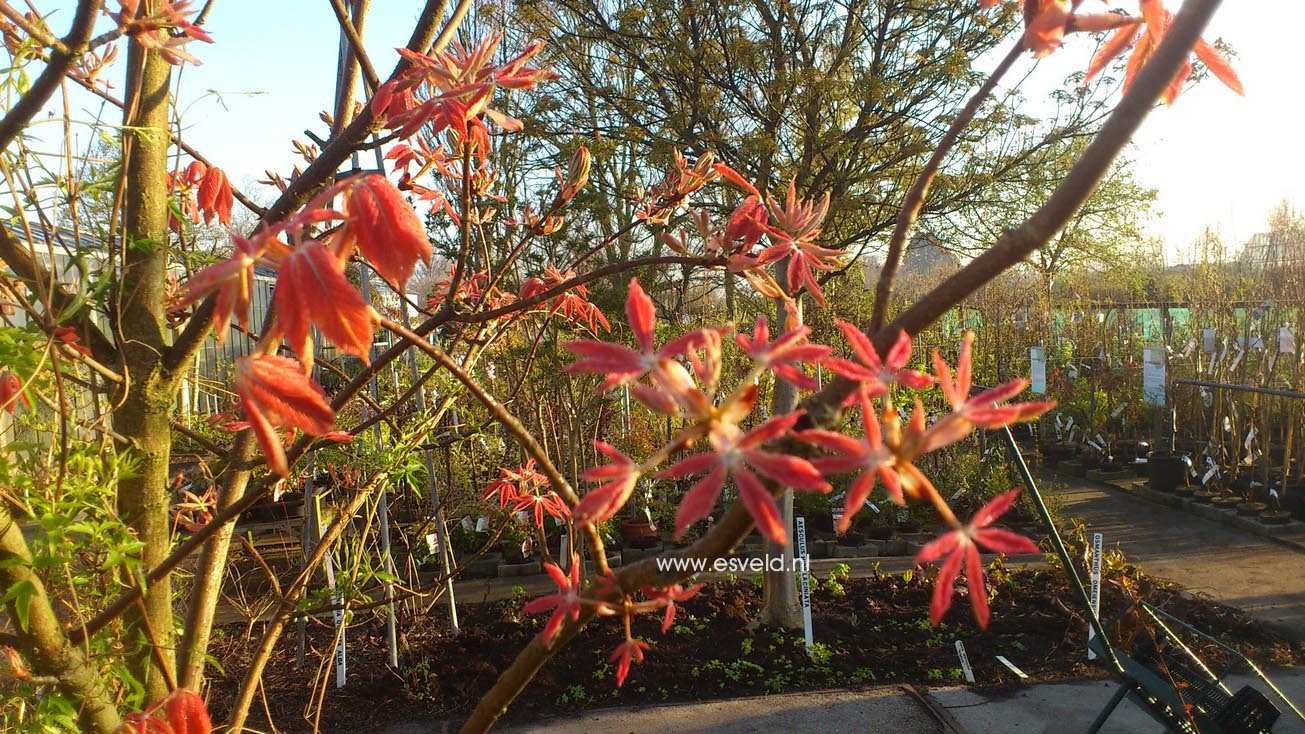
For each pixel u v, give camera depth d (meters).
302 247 0.52
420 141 1.69
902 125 6.03
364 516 4.10
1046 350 10.73
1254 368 8.14
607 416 6.04
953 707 3.91
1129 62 0.55
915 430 0.40
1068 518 7.04
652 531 6.15
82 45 0.84
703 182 1.78
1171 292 11.53
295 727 3.78
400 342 1.06
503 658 4.39
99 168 1.17
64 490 0.99
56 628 0.96
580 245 5.71
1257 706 2.98
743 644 4.48
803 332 0.44
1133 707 3.86
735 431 0.42
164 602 1.23
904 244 0.52
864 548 6.18
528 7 6.32
